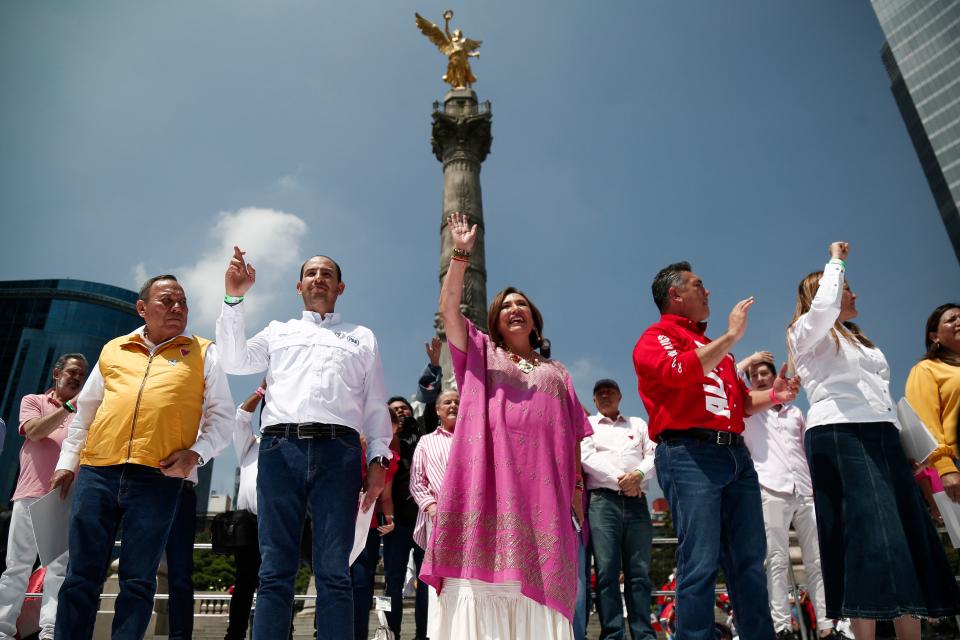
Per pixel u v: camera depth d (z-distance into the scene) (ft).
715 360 12.59
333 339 14.62
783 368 14.64
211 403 15.34
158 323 15.28
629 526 20.26
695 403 13.57
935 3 230.07
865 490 13.64
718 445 13.42
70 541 13.05
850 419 14.25
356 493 13.37
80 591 12.66
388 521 20.75
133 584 12.93
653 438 14.46
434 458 18.62
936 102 222.69
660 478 13.96
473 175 98.12
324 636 11.97
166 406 14.12
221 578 131.13
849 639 20.11
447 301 12.73
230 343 13.76
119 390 14.24
